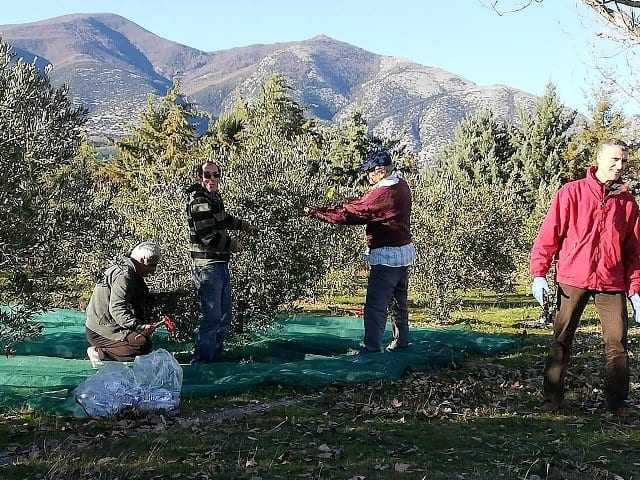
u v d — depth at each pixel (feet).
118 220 20.56
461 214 43.70
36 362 21.18
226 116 111.34
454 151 133.69
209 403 18.85
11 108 17.70
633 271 17.90
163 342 27.09
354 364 22.44
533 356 27.07
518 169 123.95
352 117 112.68
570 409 18.25
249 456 14.05
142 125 109.60
